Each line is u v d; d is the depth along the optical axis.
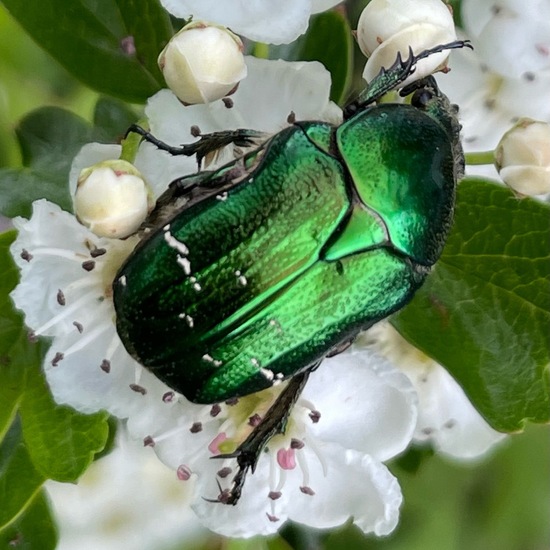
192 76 0.11
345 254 0.11
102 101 0.12
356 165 0.11
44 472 0.11
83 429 0.11
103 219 0.11
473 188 0.12
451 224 0.12
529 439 0.15
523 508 0.15
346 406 0.12
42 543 0.12
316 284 0.11
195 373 0.11
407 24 0.11
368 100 0.11
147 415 0.12
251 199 0.11
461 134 0.12
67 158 0.12
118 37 0.12
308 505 0.12
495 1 0.12
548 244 0.12
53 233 0.12
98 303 0.12
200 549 0.13
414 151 0.11
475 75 0.12
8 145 0.13
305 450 0.12
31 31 0.12
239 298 0.11
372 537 0.13
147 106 0.12
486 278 0.12
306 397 0.12
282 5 0.11
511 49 0.12
